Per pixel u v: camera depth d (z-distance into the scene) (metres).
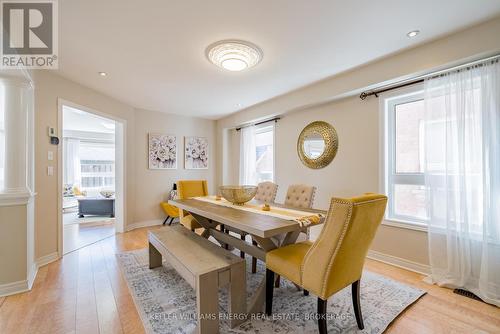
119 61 2.64
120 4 1.73
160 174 4.92
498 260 2.01
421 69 2.35
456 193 2.25
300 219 1.87
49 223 2.85
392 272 2.57
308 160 3.76
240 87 3.49
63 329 1.64
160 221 4.90
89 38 2.18
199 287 1.54
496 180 2.02
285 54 2.51
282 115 4.23
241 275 1.74
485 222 2.04
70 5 1.73
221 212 2.21
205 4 1.74
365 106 3.05
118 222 4.20
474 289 2.12
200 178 5.54
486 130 2.06
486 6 1.79
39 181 2.72
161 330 1.62
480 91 2.12
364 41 2.27
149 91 3.64
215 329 1.61
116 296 2.07
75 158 7.45
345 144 3.28
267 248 1.93
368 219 1.48
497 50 1.95
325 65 2.77
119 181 4.21
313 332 1.62
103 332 1.61
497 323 1.73
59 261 2.88
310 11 1.83
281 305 1.95
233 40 2.22
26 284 2.17
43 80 2.78
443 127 2.34
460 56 2.12
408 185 2.79
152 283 2.29
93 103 3.56
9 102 2.19
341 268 1.46
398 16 1.90
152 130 4.82
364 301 2.00
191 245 2.15
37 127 2.70
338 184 3.37
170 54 2.49
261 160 4.93
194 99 4.07
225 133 5.61
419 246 2.58
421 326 1.70
